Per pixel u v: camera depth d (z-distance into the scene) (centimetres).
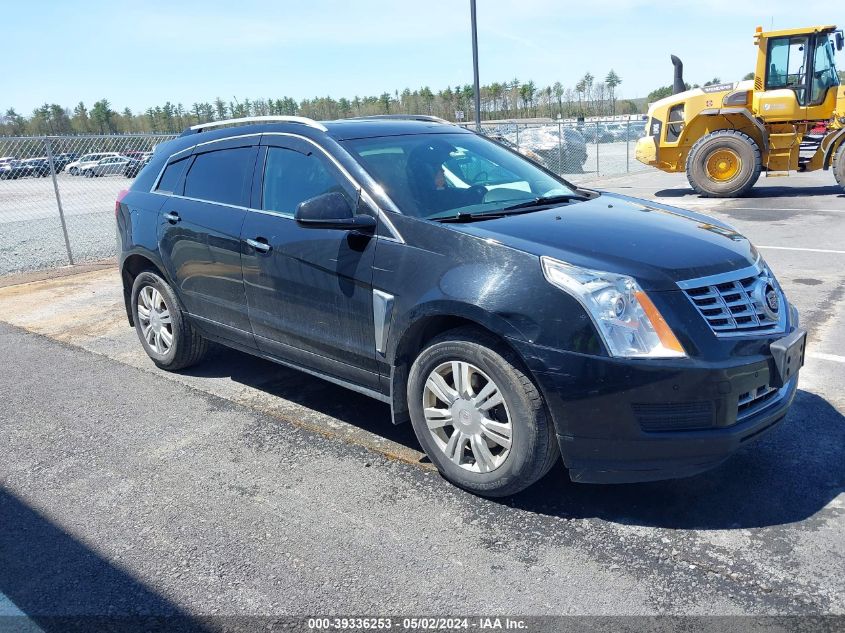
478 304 306
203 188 468
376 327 356
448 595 266
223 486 356
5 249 1200
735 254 330
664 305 291
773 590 261
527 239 321
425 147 420
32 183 1319
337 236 373
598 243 320
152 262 502
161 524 323
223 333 465
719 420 289
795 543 289
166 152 516
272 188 420
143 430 428
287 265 397
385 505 332
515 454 310
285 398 472
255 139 440
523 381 304
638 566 278
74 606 268
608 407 289
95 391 497
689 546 290
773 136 1418
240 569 287
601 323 288
